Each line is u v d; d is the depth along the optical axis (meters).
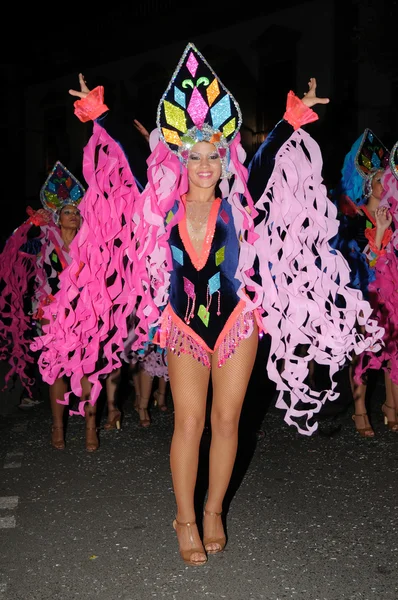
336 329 3.82
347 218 5.50
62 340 3.86
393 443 5.34
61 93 20.11
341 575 3.40
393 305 5.36
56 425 5.41
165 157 3.55
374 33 11.14
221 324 3.47
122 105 18.30
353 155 5.62
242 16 15.14
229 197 3.48
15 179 21.28
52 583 3.39
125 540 3.82
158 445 5.41
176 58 16.97
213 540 3.63
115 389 5.81
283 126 3.58
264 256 3.66
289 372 3.87
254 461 5.01
